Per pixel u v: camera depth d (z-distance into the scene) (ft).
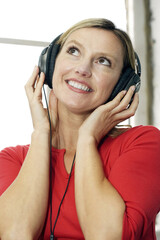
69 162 4.17
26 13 8.26
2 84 8.09
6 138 8.15
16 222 3.42
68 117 4.22
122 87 4.09
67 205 3.76
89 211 3.25
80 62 3.92
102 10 8.85
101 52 3.90
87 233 3.22
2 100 8.10
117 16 8.91
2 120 8.13
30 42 8.05
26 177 3.72
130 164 3.49
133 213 3.18
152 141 3.69
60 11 8.53
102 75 3.94
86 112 4.13
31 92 4.33
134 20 8.71
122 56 4.08
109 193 3.30
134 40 8.65
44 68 4.30
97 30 3.99
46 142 4.00
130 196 3.28
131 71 4.16
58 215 3.76
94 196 3.30
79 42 3.95
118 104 4.04
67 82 4.03
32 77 4.38
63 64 4.00
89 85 3.92
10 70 8.11
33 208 3.54
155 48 8.53
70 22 8.61
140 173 3.44
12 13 8.15
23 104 8.25
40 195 3.64
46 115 4.23
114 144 3.96
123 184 3.36
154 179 3.44
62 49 4.16
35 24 8.34
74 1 8.64
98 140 3.90
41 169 3.79
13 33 8.15
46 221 3.80
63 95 4.01
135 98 4.18
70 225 3.71
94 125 3.86
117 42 4.02
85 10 8.73
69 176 3.93
